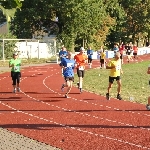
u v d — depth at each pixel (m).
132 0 81.38
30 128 11.95
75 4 54.91
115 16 79.19
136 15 81.62
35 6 55.78
